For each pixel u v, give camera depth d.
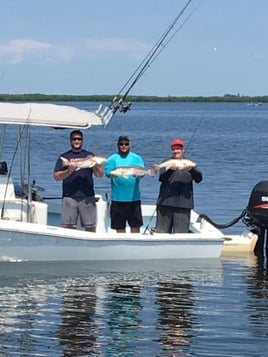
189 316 8.97
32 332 8.30
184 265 11.38
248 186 22.30
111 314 8.98
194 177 11.74
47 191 20.23
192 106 191.00
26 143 11.44
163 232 11.79
